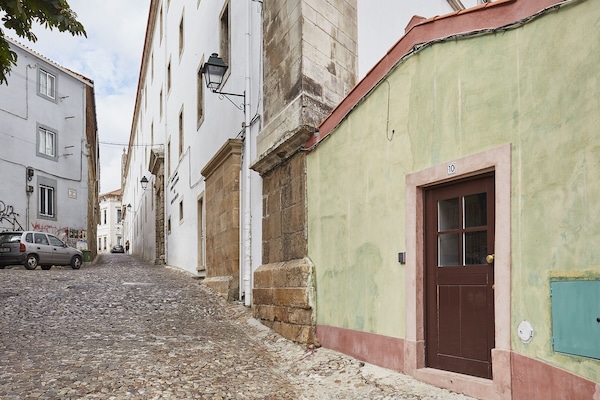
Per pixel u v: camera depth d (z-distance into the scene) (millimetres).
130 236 52250
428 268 4914
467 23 4465
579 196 3293
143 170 35812
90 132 28719
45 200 23391
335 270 6434
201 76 16047
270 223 8523
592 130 3219
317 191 6996
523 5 3893
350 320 6031
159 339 7086
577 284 3270
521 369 3703
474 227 4438
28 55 22688
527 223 3725
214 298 11109
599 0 3225
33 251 17938
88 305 9758
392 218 5324
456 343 4547
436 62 4770
